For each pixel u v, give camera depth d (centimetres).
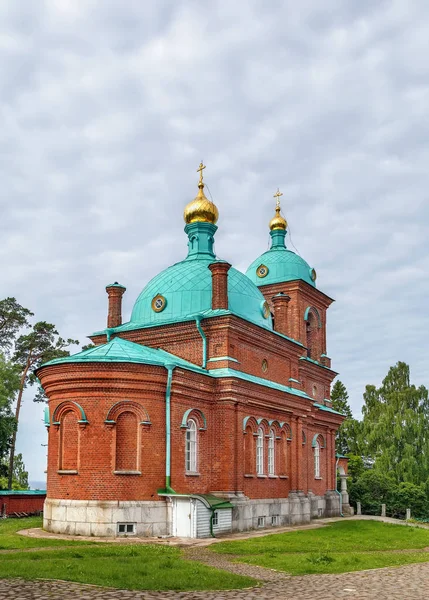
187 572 1588
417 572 1761
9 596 1259
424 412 7469
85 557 1883
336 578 1628
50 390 2825
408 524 4028
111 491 2625
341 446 7812
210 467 3047
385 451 6950
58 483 2716
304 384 4206
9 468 5581
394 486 6081
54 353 5638
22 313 5762
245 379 3164
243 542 2462
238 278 3706
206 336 3250
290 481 3622
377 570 1803
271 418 3494
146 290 3738
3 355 5084
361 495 5888
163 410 2802
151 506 2661
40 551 1964
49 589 1342
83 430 2686
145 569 1611
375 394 8094
